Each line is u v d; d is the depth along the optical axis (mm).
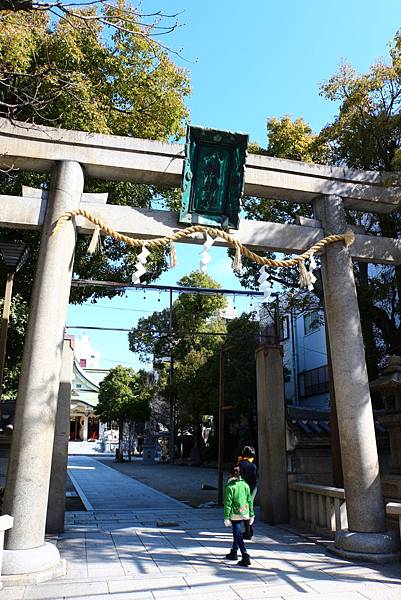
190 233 7141
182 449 36750
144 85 11359
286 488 9617
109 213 7160
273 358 10445
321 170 8258
